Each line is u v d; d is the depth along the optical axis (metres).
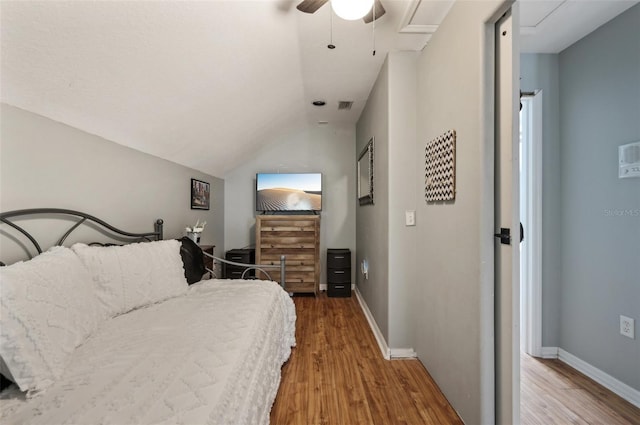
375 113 3.12
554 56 2.46
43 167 1.53
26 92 1.37
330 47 2.43
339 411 1.80
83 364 1.15
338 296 4.34
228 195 4.79
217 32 1.79
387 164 2.53
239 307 1.84
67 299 1.27
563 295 2.41
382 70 2.76
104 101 1.73
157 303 1.90
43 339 1.08
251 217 4.82
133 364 1.15
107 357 1.20
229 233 4.80
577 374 2.21
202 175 3.84
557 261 2.45
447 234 1.89
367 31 2.22
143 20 1.43
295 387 2.05
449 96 1.87
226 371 1.14
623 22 1.98
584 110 2.24
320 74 2.94
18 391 0.99
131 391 0.98
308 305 3.95
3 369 1.00
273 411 1.80
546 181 2.44
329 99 3.63
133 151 2.31
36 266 1.21
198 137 2.91
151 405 0.91
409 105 2.48
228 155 3.93
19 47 1.20
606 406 1.85
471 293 1.60
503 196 1.47
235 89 2.50
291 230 4.30
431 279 2.15
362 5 1.55
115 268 1.68
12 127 1.37
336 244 4.82
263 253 4.30
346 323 3.29
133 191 2.32
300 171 4.82
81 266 1.48
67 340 1.20
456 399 1.78
